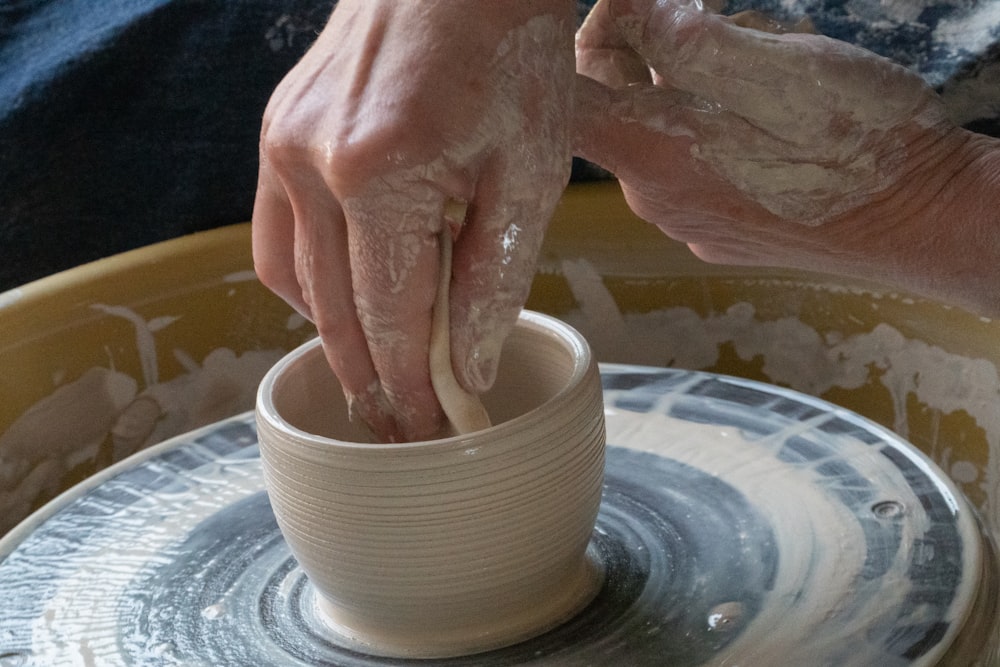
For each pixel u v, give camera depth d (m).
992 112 1.46
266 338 1.67
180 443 1.31
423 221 0.77
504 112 0.77
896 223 1.00
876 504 1.04
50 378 1.48
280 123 0.81
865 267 1.07
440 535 0.85
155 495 1.20
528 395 1.08
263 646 0.94
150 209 1.78
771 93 0.88
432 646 0.91
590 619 0.94
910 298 1.47
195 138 1.73
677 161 0.94
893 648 0.84
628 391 1.34
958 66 1.45
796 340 1.61
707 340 1.67
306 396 1.04
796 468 1.12
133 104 1.70
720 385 1.33
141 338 1.57
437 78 0.75
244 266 1.63
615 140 0.95
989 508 1.43
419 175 0.75
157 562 1.08
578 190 1.67
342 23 0.86
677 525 1.06
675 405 1.29
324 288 0.85
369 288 0.81
